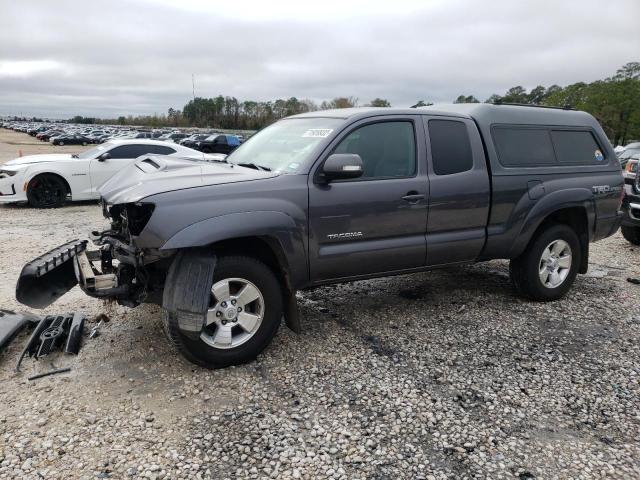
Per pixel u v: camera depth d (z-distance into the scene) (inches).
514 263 206.7
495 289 224.2
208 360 141.9
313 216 150.8
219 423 120.3
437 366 151.1
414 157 171.2
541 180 196.7
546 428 121.9
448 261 182.7
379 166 165.2
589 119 222.1
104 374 140.9
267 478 102.6
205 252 137.0
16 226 351.6
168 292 134.0
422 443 115.0
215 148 1147.9
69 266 164.9
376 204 160.7
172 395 131.3
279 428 118.9
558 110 215.0
